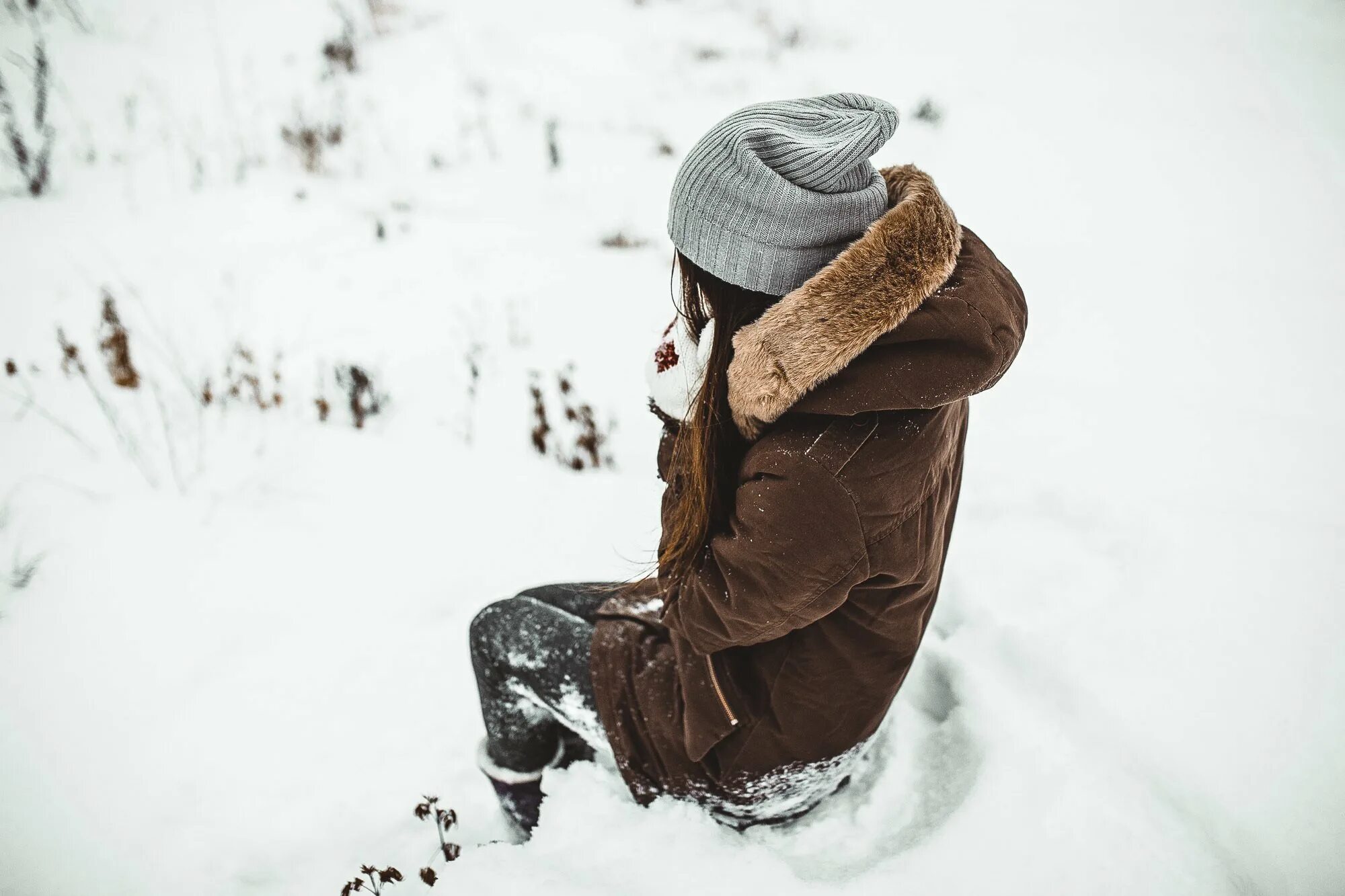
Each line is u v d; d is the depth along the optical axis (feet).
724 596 4.45
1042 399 11.00
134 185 16.57
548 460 10.38
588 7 24.86
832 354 3.58
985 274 3.95
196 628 8.00
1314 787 5.72
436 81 21.30
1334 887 5.21
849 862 5.57
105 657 7.69
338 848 6.23
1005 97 19.80
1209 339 12.10
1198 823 5.56
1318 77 19.74
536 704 5.84
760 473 4.06
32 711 7.21
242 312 13.20
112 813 6.47
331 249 15.11
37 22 21.50
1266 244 14.43
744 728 5.08
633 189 17.34
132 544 8.82
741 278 3.91
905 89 20.35
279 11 23.82
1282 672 6.56
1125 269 13.92
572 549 8.95
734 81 21.09
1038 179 16.70
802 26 23.62
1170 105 19.08
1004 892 5.12
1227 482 9.29
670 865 5.31
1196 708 6.27
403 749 6.97
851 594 4.50
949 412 4.14
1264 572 7.59
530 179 17.78
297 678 7.54
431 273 14.53
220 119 19.11
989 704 6.37
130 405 10.96
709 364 4.18
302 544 8.98
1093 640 6.89
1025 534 8.41
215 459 10.16
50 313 12.78
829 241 3.84
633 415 11.12
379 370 11.76
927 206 3.76
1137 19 23.07
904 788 6.07
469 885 5.32
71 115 18.33
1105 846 5.34
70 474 9.72
